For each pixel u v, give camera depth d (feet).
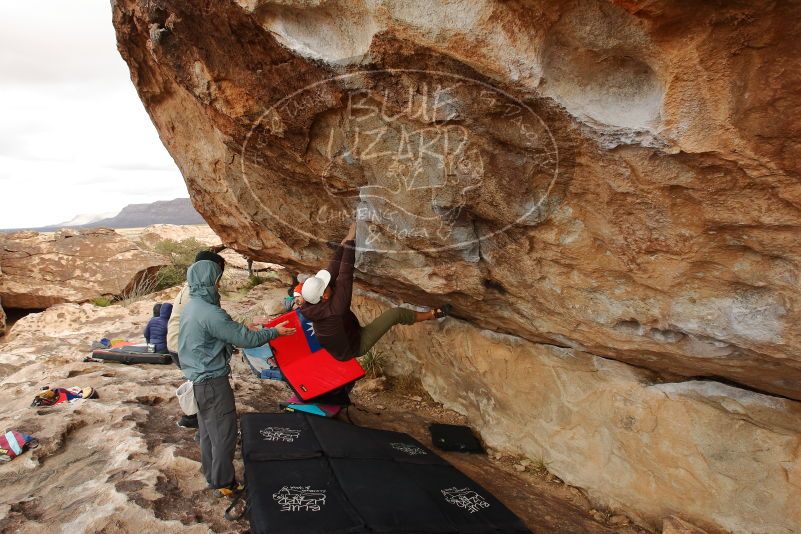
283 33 6.66
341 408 14.92
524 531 10.22
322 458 11.63
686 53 4.77
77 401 15.30
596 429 12.46
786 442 9.32
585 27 5.22
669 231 6.76
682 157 5.62
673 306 7.97
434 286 11.53
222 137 10.13
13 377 20.24
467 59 5.74
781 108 4.67
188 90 9.04
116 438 13.17
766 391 9.80
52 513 10.27
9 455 12.23
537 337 13.23
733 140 5.08
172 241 55.31
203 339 10.24
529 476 13.76
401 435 14.16
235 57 7.70
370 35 6.15
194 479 11.47
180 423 13.92
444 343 16.67
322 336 12.73
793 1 4.11
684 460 10.71
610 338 10.21
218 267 10.72
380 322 13.82
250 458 11.12
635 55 5.26
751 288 6.91
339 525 9.23
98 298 41.81
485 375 15.38
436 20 5.60
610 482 12.16
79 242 46.06
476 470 13.92
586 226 7.70
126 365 20.77
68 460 12.46
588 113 5.80
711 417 10.28
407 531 9.38
